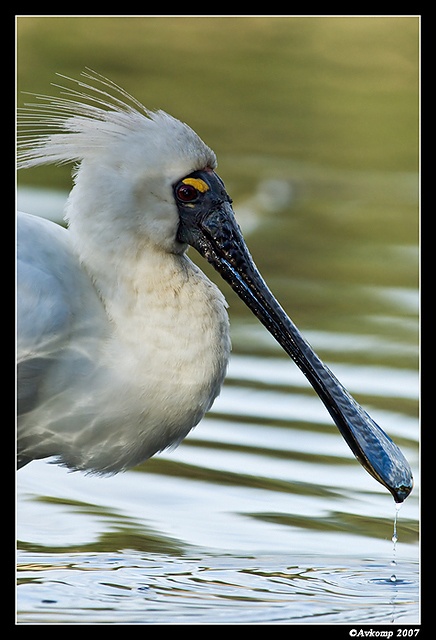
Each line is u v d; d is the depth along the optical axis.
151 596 9.75
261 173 24.58
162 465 13.11
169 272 10.48
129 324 10.41
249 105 28.56
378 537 11.41
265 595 9.88
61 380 10.51
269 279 19.34
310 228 22.14
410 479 11.30
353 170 25.59
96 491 12.34
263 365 15.99
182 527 11.46
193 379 10.40
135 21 31.89
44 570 10.24
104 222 10.48
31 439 10.93
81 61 29.14
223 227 10.78
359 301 18.55
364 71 31.55
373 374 15.60
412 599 9.88
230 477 12.77
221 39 32.00
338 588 10.09
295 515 11.88
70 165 22.58
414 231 22.41
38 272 10.44
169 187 10.57
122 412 10.46
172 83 29.02
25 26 29.91
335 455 13.48
